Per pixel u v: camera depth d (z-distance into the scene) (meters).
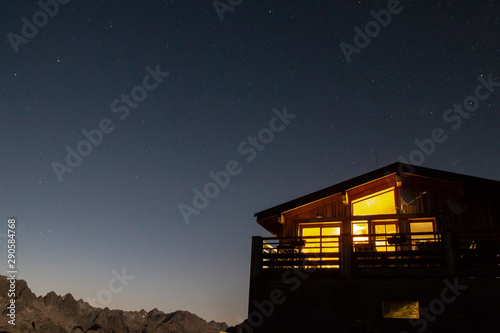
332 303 11.62
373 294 11.43
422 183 14.55
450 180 13.87
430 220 14.00
